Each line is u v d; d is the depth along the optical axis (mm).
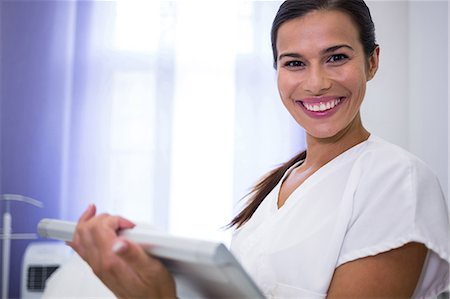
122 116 3104
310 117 884
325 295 805
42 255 2717
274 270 850
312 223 845
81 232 626
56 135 3092
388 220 778
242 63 3115
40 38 3092
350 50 853
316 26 849
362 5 877
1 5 3074
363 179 824
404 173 798
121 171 3092
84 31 3100
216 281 573
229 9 3131
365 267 778
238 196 3090
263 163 3105
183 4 3125
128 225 629
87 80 3102
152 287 603
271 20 3135
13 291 3059
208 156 3119
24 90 3082
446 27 2578
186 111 3125
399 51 3055
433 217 783
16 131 3078
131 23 3117
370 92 3076
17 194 3072
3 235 2844
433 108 2691
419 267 777
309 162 969
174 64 3107
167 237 568
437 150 2645
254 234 920
